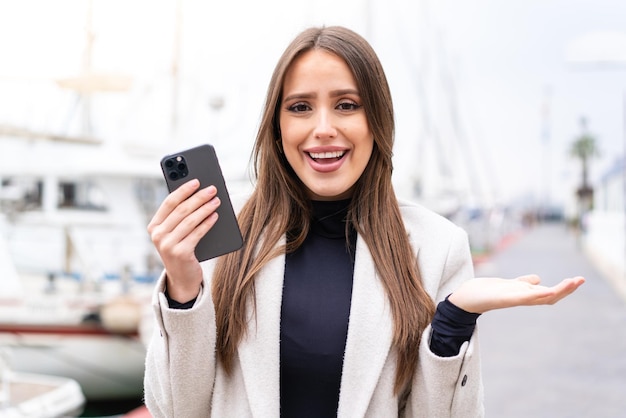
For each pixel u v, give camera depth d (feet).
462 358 4.94
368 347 5.28
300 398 5.37
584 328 37.19
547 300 4.50
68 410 17.78
